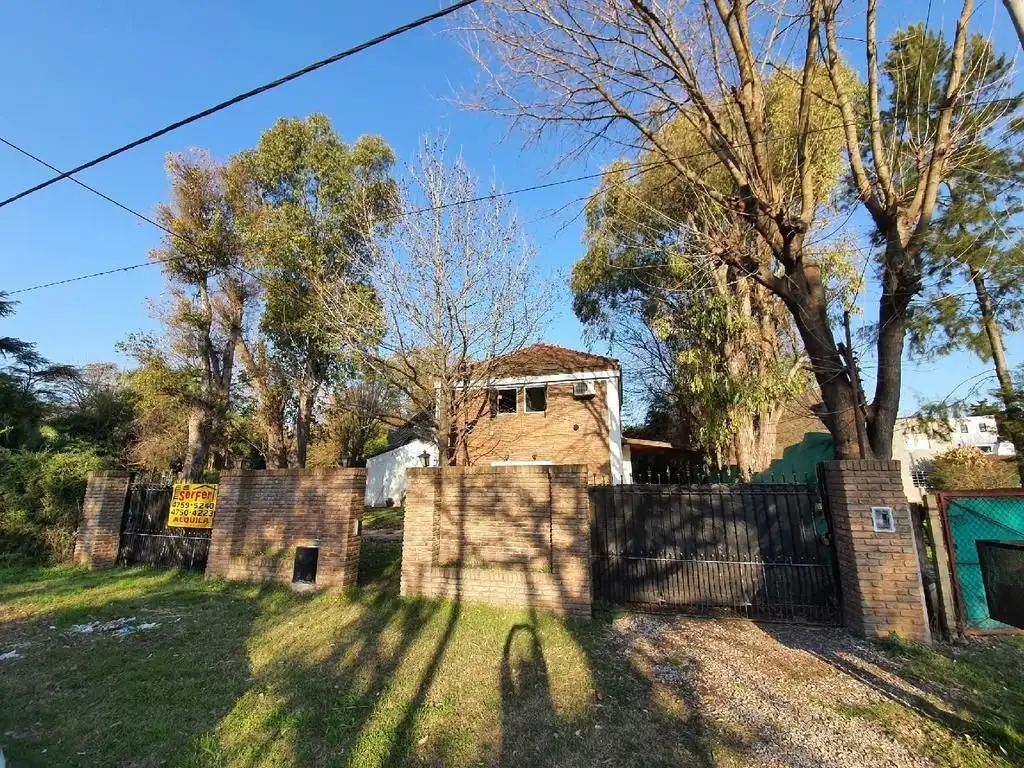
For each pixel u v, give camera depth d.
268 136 17.78
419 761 3.64
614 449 18.36
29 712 4.41
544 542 7.45
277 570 8.88
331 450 34.31
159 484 10.99
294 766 3.59
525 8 7.43
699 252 9.80
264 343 19.55
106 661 5.53
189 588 8.72
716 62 7.40
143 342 19.61
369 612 7.16
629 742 3.87
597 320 21.34
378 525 19.59
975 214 9.88
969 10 6.55
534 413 19.30
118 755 3.74
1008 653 5.53
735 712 4.32
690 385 15.19
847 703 4.45
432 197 11.37
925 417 11.09
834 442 7.37
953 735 3.89
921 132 8.37
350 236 16.33
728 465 16.77
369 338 11.98
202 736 3.97
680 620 6.84
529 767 3.57
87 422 22.64
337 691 4.73
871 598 6.09
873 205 7.34
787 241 7.39
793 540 7.34
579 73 7.91
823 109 10.19
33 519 11.22
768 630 6.41
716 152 7.72
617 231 14.79
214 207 19.66
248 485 9.48
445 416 11.60
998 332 11.74
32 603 7.94
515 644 5.88
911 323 10.65
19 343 21.03
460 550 7.84
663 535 7.84
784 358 13.95
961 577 6.20
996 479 15.33
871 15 7.10
